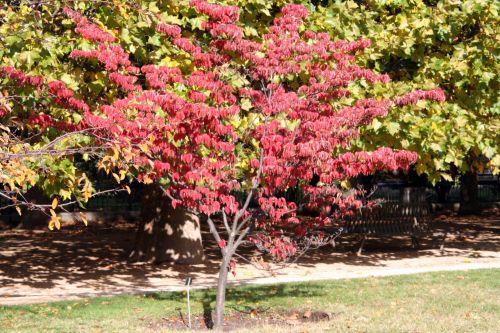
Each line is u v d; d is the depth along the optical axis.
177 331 8.39
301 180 9.26
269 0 12.07
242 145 10.20
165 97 8.34
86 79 11.37
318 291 10.92
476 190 27.02
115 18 10.66
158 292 11.18
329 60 9.72
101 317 9.23
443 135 12.76
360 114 8.45
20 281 12.98
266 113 8.52
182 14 11.88
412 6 13.33
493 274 12.38
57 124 8.87
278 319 9.16
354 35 12.56
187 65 11.12
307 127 8.31
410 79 13.79
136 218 25.34
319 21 12.35
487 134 13.24
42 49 9.65
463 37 13.92
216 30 8.64
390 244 17.86
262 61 8.70
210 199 8.50
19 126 8.57
